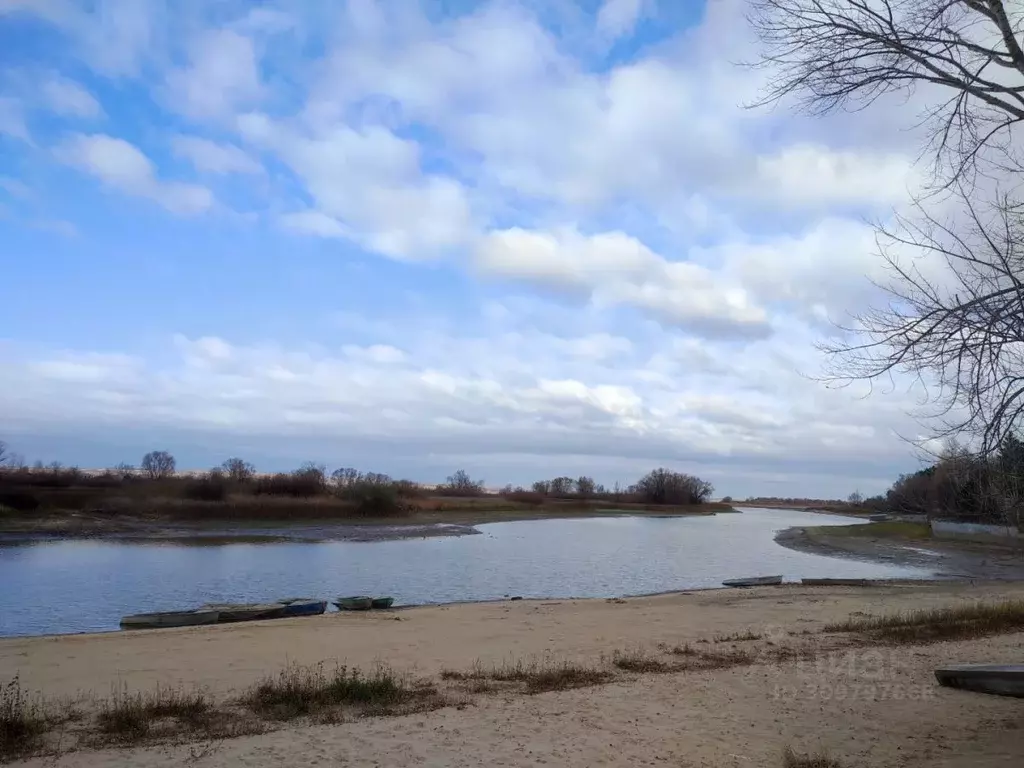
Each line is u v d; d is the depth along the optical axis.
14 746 8.34
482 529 71.06
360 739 8.62
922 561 44.28
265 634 17.33
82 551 42.28
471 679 12.34
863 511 139.25
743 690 11.27
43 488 65.56
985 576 36.56
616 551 51.28
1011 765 7.24
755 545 59.16
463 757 7.96
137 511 61.16
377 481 79.75
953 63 7.15
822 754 7.90
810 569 41.06
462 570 37.38
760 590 28.64
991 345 6.56
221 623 20.19
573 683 11.91
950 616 18.69
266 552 44.09
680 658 14.23
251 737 8.76
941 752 7.87
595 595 29.89
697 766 7.66
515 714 9.85
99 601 25.55
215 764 7.72
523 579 34.59
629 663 13.50
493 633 17.64
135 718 9.43
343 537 56.06
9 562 36.44
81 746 8.43
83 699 10.89
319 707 10.23
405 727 9.18
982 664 12.23
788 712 9.91
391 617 20.56
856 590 28.30
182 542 48.91
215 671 13.08
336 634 17.38
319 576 33.53
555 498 136.50
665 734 8.88
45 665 13.62
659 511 132.00
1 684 11.81
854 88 7.78
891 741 8.41
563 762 7.80
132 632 17.94
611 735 8.84
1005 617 18.17
